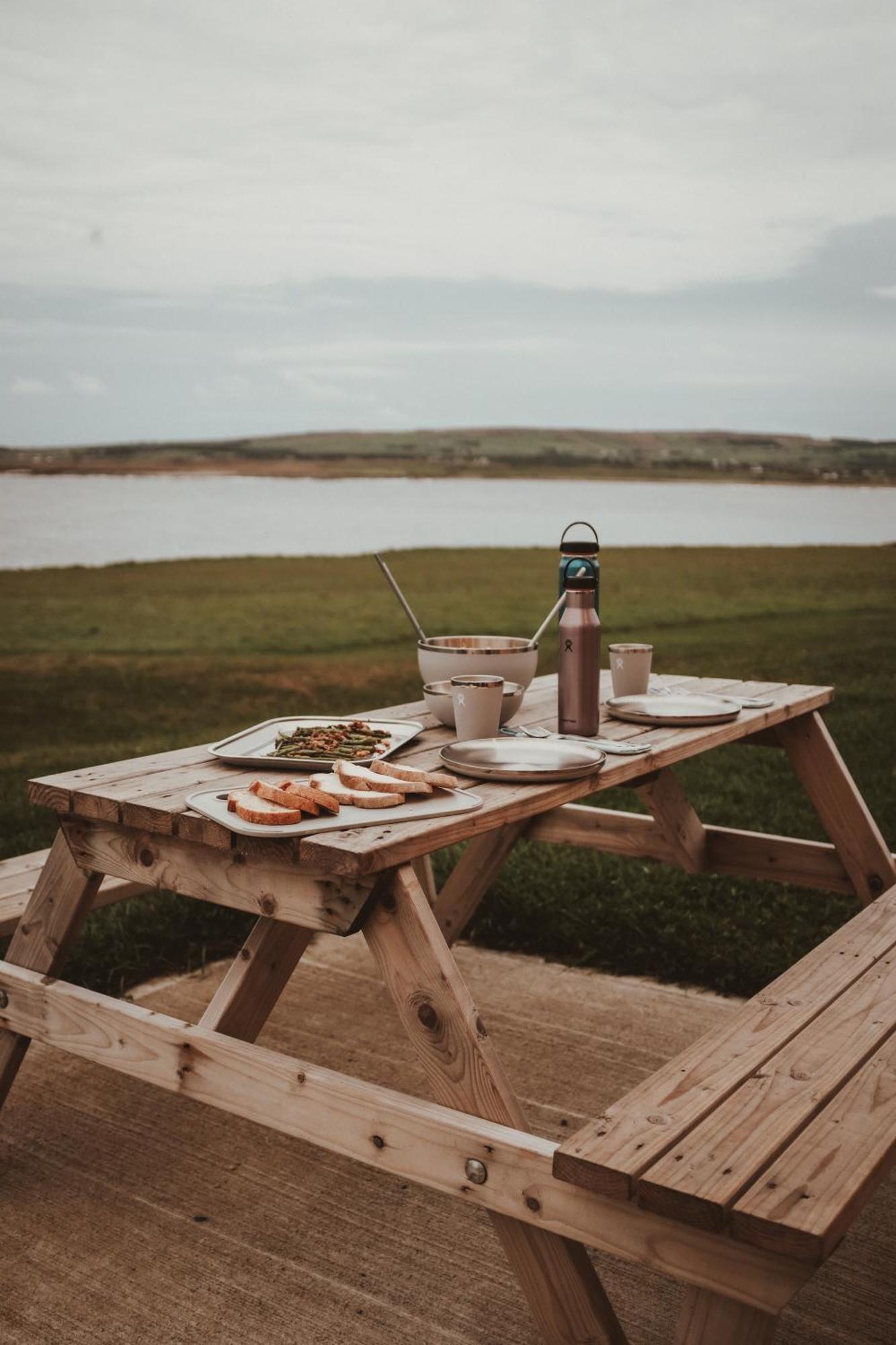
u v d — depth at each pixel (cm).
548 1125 235
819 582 2417
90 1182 216
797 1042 160
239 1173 221
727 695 300
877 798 502
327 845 156
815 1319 177
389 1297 183
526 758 204
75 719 1012
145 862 191
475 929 346
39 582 2781
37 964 212
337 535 3850
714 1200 118
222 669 1452
